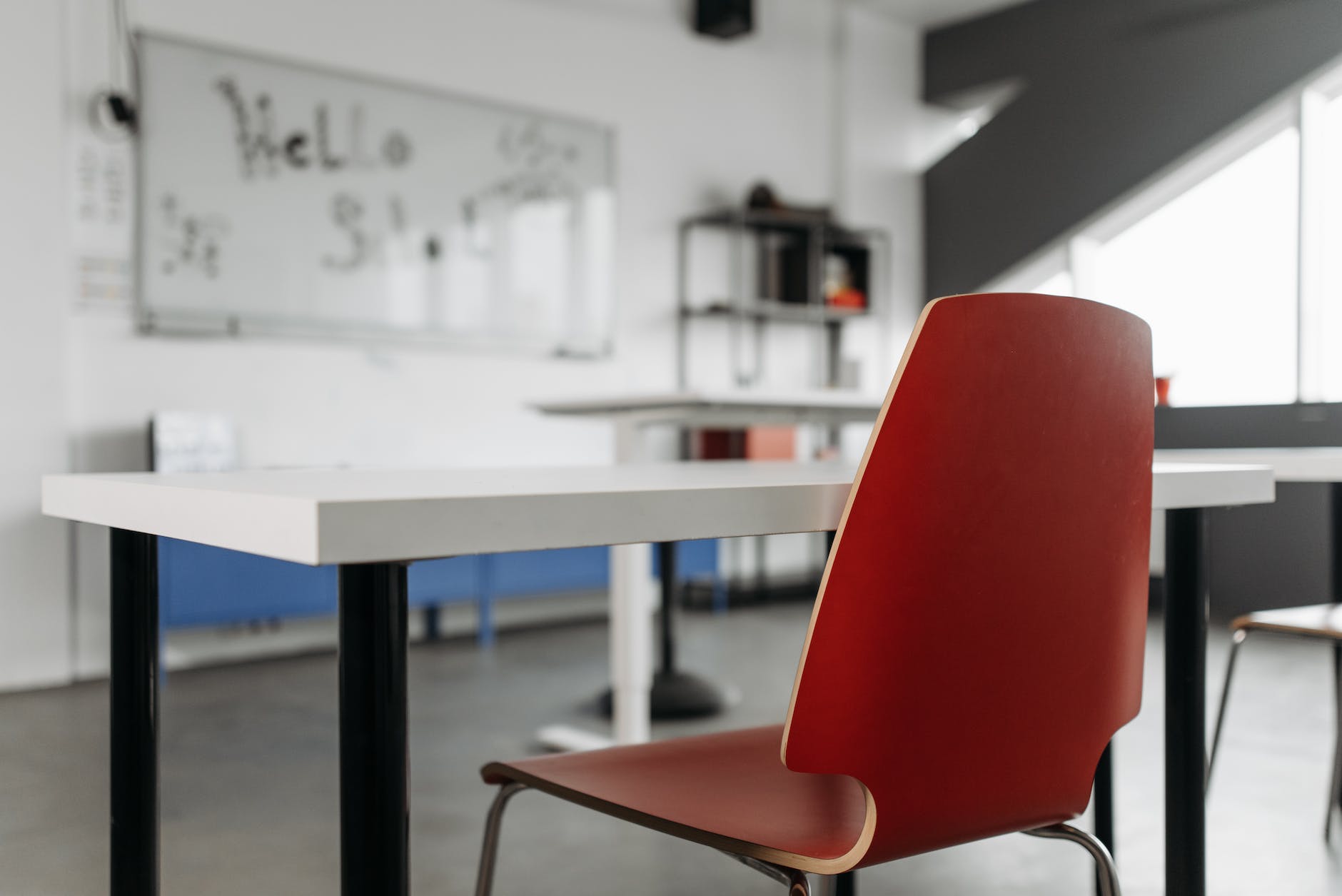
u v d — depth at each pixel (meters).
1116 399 0.80
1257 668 3.79
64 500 0.93
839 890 1.25
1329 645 4.20
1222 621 4.73
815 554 5.88
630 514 0.65
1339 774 2.11
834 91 5.91
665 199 5.26
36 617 3.63
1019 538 0.75
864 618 0.71
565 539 0.62
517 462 4.75
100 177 3.75
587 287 4.96
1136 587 0.86
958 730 0.75
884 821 0.73
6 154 3.56
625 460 2.65
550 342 4.84
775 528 0.73
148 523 0.76
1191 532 1.12
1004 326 0.72
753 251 5.59
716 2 5.17
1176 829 1.13
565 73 4.89
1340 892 1.84
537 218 4.79
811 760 0.70
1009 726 0.78
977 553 0.74
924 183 6.18
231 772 2.59
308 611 3.85
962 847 2.07
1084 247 5.50
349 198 4.28
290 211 4.14
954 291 6.03
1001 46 5.77
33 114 3.60
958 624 0.74
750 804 0.88
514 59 4.73
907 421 0.69
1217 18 4.82
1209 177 5.01
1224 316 4.95
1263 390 4.82
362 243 4.31
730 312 5.18
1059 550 0.78
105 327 3.78
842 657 0.70
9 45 3.56
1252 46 4.69
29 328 3.61
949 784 0.76
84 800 2.37
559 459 4.87
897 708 0.72
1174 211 5.15
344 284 4.27
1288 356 4.73
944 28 6.07
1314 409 4.45
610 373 5.05
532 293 4.78
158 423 3.72
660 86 5.23
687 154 5.33
